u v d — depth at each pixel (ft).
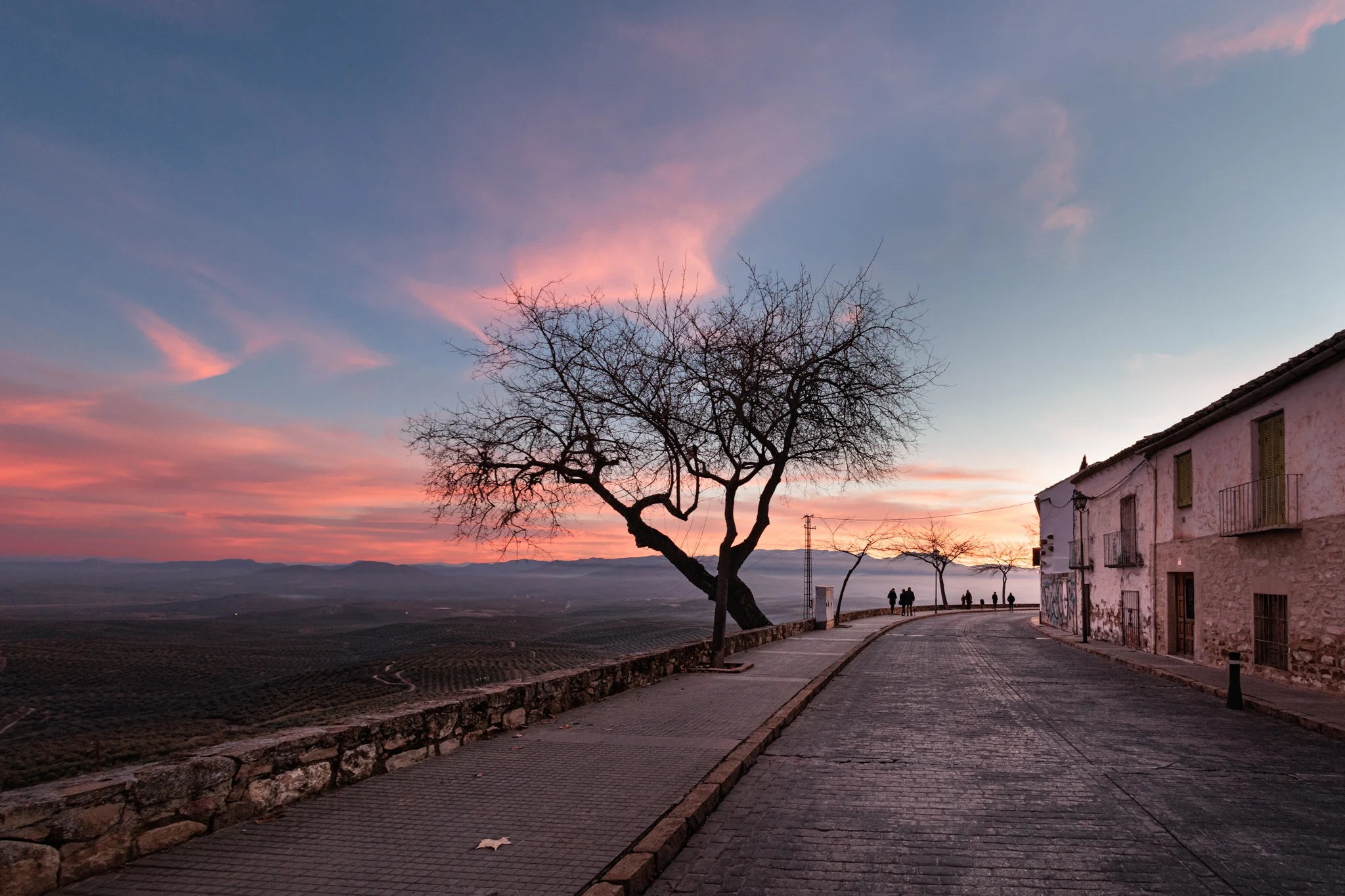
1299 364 44.27
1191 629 66.23
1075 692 46.42
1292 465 47.73
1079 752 28.25
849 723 34.42
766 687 42.75
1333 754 28.35
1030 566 253.65
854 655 67.51
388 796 19.63
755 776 24.20
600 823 17.53
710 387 55.01
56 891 13.21
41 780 59.72
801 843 17.72
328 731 20.29
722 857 16.84
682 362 55.88
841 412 58.44
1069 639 91.86
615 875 14.35
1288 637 48.11
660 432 58.39
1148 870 16.07
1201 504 61.82
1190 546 63.98
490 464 69.26
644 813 18.35
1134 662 62.44
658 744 26.45
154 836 15.28
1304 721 34.40
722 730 29.37
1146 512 75.15
